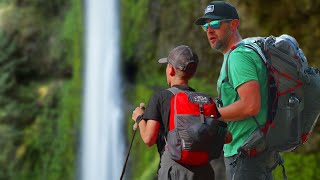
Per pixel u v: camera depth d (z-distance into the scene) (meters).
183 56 11.29
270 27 32.44
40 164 58.69
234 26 12.17
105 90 51.25
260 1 32.44
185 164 11.03
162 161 11.22
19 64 61.78
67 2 59.94
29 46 61.72
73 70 57.09
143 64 45.25
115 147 49.38
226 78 12.03
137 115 11.56
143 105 11.77
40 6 61.78
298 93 12.00
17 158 59.44
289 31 31.83
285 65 11.90
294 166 28.95
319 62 30.91
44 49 61.38
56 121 58.56
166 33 41.19
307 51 31.20
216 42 12.20
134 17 46.56
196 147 10.79
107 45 51.12
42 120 59.44
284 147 12.05
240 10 33.31
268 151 12.03
